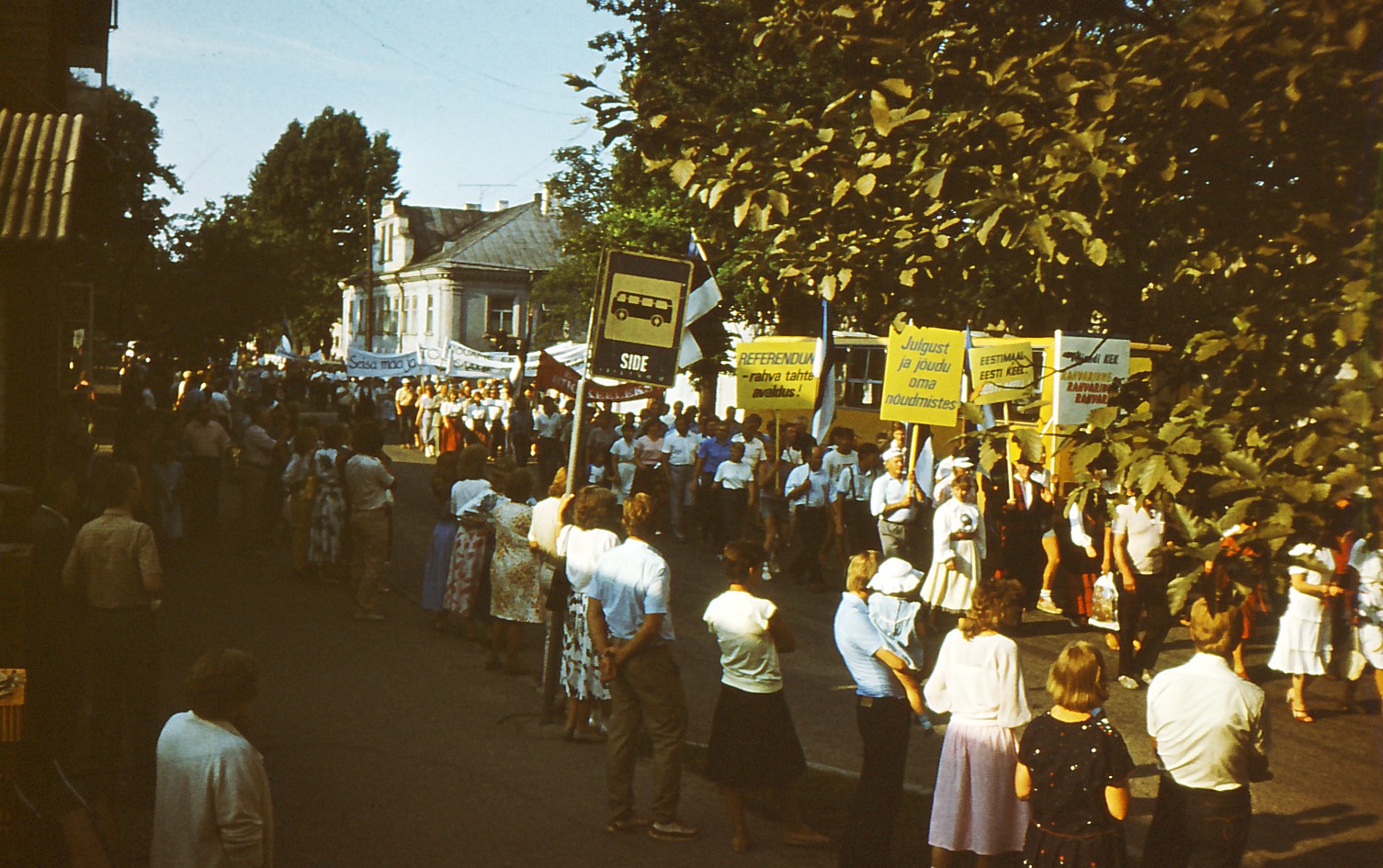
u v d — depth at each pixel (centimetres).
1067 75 620
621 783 688
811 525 1570
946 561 1302
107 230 1174
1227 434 443
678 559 1769
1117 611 1119
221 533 1767
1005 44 742
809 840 681
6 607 533
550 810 718
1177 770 569
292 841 643
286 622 1195
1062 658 537
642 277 888
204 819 423
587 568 784
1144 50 633
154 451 1413
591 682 849
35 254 744
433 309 7038
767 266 777
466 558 1160
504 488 1058
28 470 855
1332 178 561
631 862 646
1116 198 627
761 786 662
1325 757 914
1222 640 571
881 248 733
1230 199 612
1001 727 614
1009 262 774
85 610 655
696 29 1875
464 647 1148
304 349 8706
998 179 638
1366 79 541
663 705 682
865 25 740
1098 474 484
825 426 1823
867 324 802
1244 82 609
